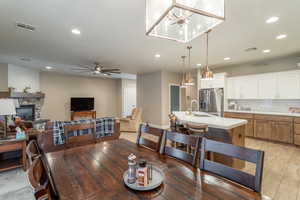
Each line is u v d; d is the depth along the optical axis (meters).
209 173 1.16
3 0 1.92
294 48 3.74
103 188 0.93
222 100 5.41
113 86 9.34
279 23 2.51
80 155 1.48
